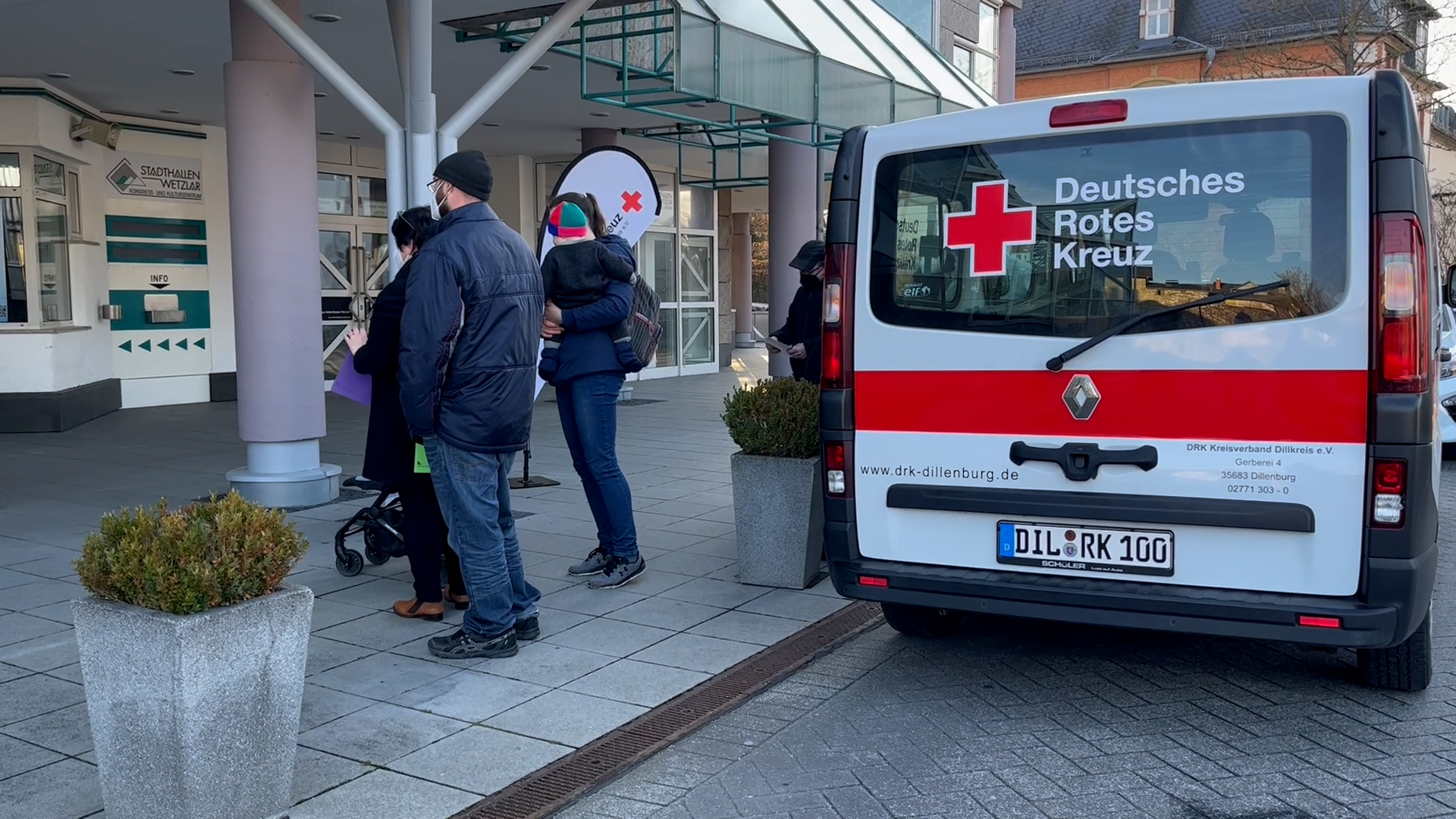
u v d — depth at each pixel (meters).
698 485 9.05
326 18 9.08
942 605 4.36
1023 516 4.27
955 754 4.07
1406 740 4.15
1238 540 3.95
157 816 3.11
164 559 3.07
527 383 4.76
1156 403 4.02
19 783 3.66
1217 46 42.38
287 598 3.24
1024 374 4.23
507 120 14.06
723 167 19.58
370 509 6.14
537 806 3.60
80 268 12.67
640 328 6.02
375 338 5.02
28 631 5.17
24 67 10.91
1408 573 3.71
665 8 9.18
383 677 4.69
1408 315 3.67
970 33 21.12
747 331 28.89
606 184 7.61
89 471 9.38
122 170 13.50
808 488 5.93
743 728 4.31
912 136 4.48
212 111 13.27
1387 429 3.70
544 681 4.68
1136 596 4.01
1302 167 3.85
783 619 5.54
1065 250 4.19
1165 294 4.04
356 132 14.57
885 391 4.49
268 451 7.90
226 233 14.63
